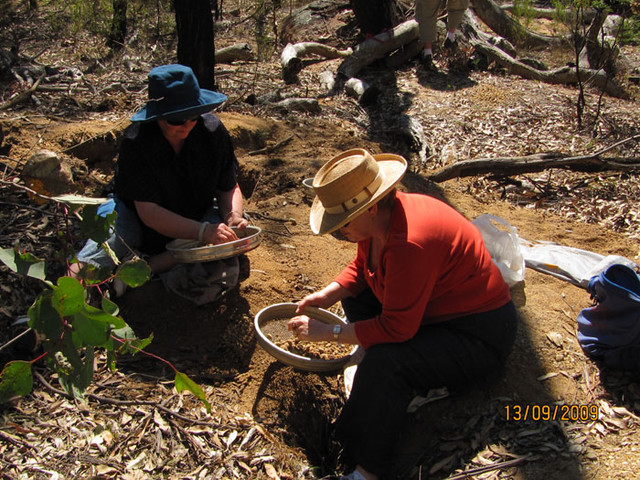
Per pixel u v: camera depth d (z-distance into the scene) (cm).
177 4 628
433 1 791
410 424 275
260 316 312
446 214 260
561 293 367
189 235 317
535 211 493
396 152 588
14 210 391
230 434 273
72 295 167
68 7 1083
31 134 488
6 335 306
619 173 549
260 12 1090
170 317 326
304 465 268
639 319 296
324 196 247
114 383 290
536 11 1103
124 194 317
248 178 497
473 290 264
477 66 848
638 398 292
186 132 306
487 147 608
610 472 253
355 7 864
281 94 716
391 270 246
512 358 311
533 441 270
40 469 243
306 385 303
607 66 826
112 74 758
